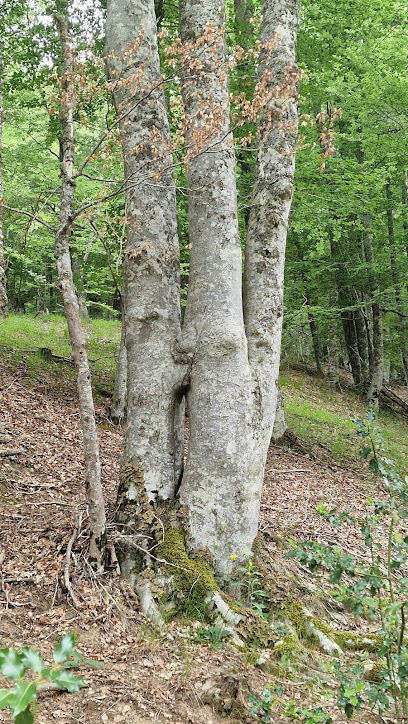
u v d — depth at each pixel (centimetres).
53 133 911
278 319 506
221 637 394
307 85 1134
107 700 312
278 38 421
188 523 450
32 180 1488
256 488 462
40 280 1764
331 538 677
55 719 290
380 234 1554
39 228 1487
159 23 948
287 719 330
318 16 1212
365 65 1246
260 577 464
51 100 425
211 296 469
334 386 1781
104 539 437
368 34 1287
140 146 435
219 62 482
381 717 319
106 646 365
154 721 304
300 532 666
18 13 1020
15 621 368
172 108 442
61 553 448
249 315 505
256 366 488
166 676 342
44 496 570
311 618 452
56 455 698
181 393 484
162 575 427
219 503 447
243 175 1035
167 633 391
